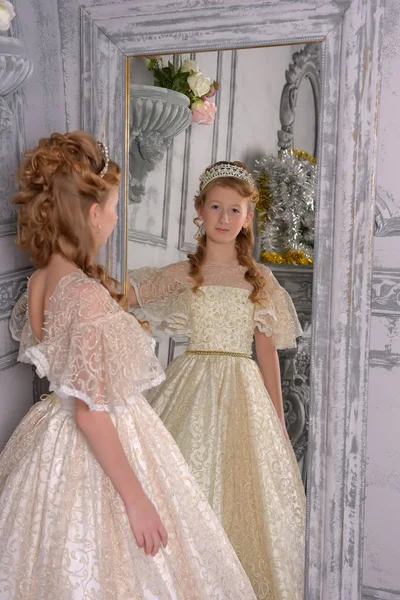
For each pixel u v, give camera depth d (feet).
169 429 6.66
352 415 6.02
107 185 5.46
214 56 6.16
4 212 6.14
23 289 6.47
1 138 6.04
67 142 5.41
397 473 6.08
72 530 5.01
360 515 6.11
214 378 6.53
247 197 6.21
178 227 6.49
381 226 5.87
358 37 5.64
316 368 6.08
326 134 5.81
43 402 5.70
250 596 5.96
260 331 6.35
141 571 5.07
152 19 6.28
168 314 6.62
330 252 5.92
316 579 6.28
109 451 4.95
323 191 5.87
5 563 5.16
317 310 6.02
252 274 6.31
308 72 5.84
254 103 6.07
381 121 5.77
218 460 6.56
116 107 6.54
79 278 5.22
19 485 5.32
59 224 5.40
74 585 4.90
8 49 5.37
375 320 6.01
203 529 5.60
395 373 6.00
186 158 6.39
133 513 4.92
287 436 6.31
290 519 6.37
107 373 4.96
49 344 5.17
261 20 5.93
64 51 6.73
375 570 6.21
